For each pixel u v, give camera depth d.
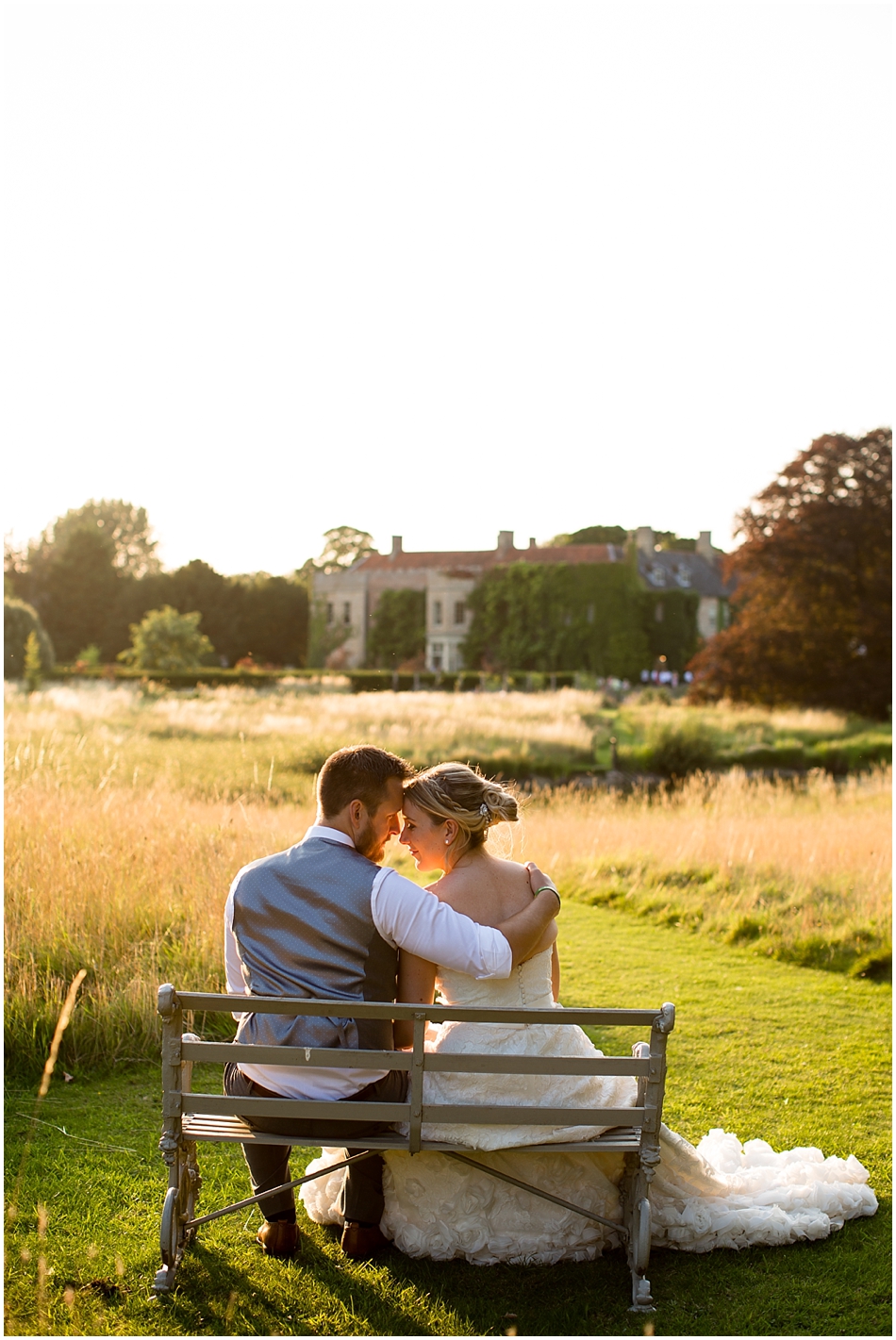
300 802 11.75
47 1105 3.82
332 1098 2.62
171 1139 2.56
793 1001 5.15
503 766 16.53
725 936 6.38
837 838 8.66
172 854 5.99
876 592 30.33
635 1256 2.59
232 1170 3.35
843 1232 2.98
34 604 58.31
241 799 7.39
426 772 2.82
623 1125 2.56
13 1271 2.68
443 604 56.00
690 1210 2.86
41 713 18.17
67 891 5.18
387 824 2.79
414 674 42.97
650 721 22.41
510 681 43.72
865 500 30.53
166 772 12.55
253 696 28.38
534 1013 2.45
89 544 59.09
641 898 7.41
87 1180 3.21
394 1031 2.78
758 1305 2.58
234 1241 2.88
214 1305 2.54
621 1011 2.48
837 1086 4.04
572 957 5.99
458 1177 2.76
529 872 2.81
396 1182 2.80
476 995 2.73
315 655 58.44
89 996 4.39
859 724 26.12
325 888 2.63
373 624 57.81
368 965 2.63
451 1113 2.52
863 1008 5.02
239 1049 2.52
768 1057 4.35
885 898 6.75
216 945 5.02
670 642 51.25
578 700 28.25
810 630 30.52
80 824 6.37
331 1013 2.44
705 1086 4.04
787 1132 3.63
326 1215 2.98
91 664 45.50
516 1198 2.77
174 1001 2.49
